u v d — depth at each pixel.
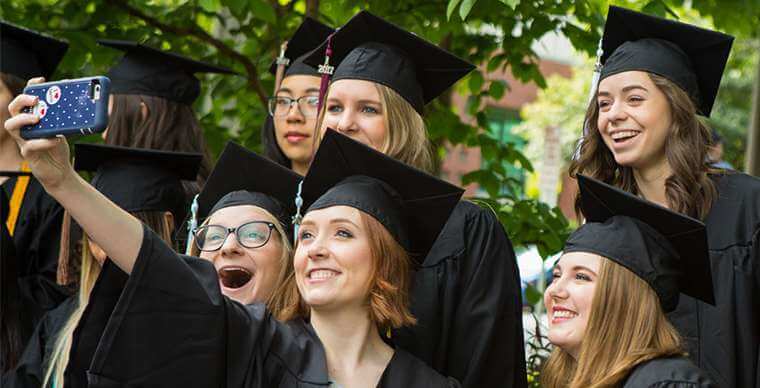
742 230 4.81
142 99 6.25
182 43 8.23
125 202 5.46
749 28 8.27
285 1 8.67
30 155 3.48
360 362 4.02
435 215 4.35
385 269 4.04
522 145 24.91
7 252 5.64
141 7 8.20
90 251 4.96
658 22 5.04
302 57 6.09
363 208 4.07
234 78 8.59
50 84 3.51
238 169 5.07
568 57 27.30
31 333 5.76
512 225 7.40
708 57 5.05
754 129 8.93
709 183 4.88
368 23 5.09
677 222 4.41
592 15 7.29
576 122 23.67
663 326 4.31
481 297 4.84
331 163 4.32
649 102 4.89
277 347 3.88
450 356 4.80
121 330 3.62
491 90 8.55
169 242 5.50
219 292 3.77
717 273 4.80
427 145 5.05
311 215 4.07
